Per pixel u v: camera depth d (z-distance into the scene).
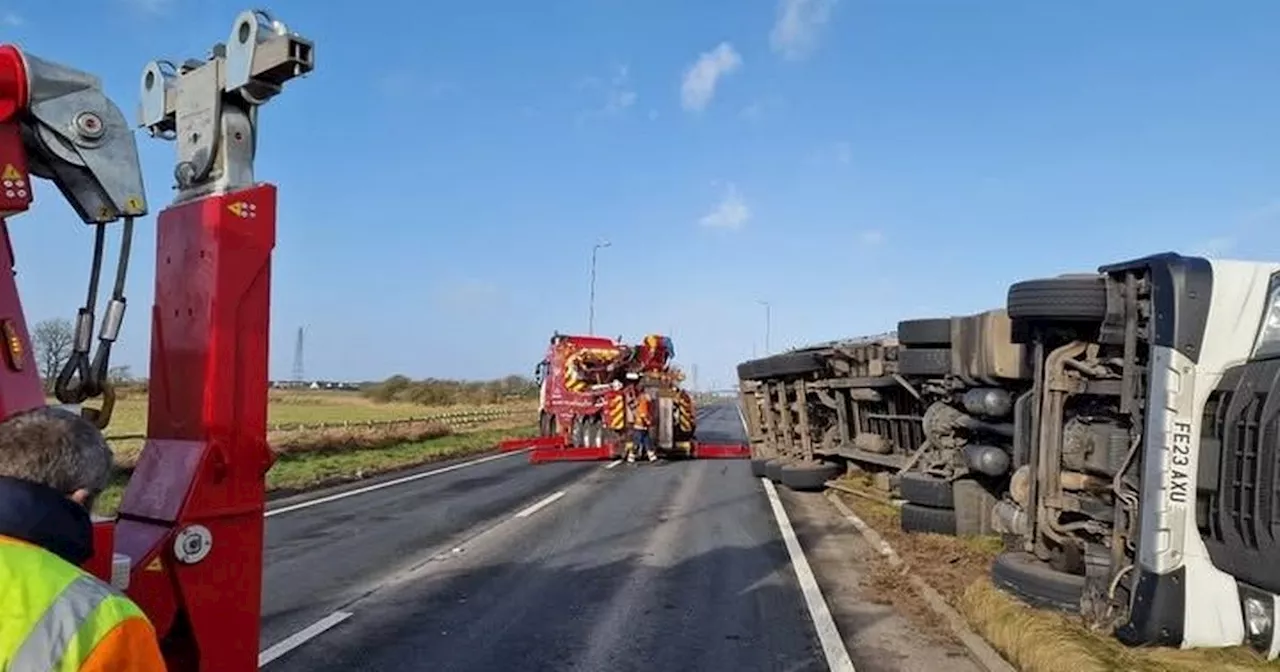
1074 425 6.70
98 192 3.27
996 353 8.73
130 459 15.95
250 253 3.38
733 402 108.31
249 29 3.29
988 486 10.28
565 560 10.10
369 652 6.60
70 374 3.26
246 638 3.37
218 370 3.29
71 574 2.07
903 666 6.35
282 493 16.36
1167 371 5.52
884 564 9.72
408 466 22.59
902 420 13.39
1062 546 6.62
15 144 3.02
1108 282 6.26
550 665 6.37
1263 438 4.99
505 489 17.22
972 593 7.31
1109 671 5.05
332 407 55.84
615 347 28.50
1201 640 5.39
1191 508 5.48
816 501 15.37
